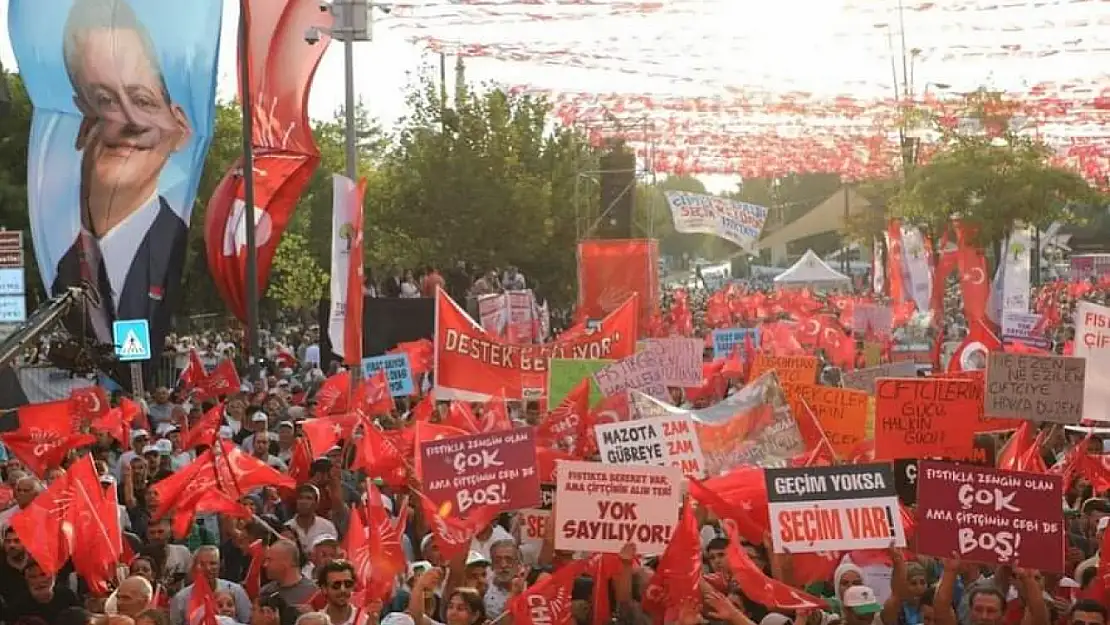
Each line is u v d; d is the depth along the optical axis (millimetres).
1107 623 13680
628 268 47812
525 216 60156
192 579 15305
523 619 13281
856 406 19156
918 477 13930
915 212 59844
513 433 15297
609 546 13844
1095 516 17766
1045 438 22859
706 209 64812
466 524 14773
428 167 60562
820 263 77188
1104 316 19531
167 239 30172
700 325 54000
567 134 61938
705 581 13508
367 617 12977
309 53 35719
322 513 18906
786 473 14289
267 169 36406
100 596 14531
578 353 23156
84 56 29516
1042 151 60281
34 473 20078
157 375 42094
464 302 53312
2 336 31031
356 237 28078
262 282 36719
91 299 21031
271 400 27922
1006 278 47594
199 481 16922
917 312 50469
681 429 16594
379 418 23859
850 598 13406
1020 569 13992
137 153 29938
